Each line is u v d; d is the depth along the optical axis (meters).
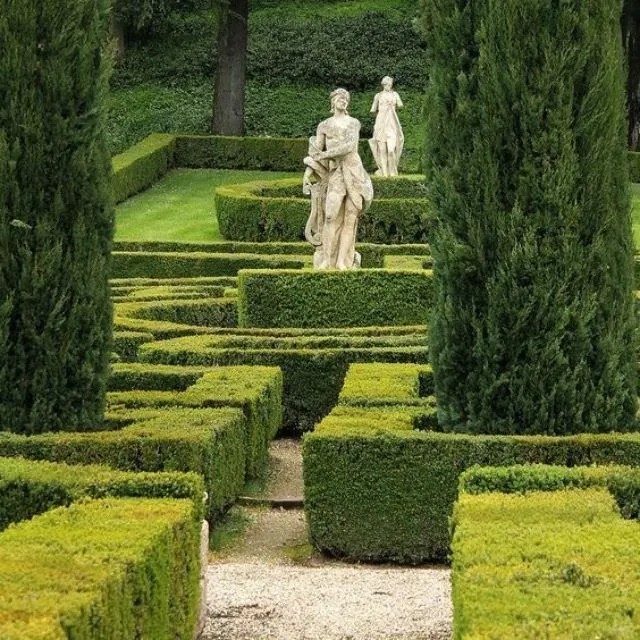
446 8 12.70
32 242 12.40
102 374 12.87
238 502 14.19
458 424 12.72
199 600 8.77
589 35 12.28
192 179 49.38
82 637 5.73
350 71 56.66
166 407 14.20
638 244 37.94
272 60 57.50
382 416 13.00
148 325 22.06
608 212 12.36
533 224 12.23
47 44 12.40
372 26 59.59
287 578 10.88
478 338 12.43
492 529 7.50
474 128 12.52
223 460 12.79
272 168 50.88
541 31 12.27
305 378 18.77
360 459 11.81
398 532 11.76
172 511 8.04
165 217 43.81
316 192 25.28
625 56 13.55
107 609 6.13
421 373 17.31
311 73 56.88
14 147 12.25
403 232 39.19
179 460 11.67
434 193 12.78
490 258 12.41
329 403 18.75
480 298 12.51
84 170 12.54
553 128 12.20
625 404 12.48
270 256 33.44
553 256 12.21
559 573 6.39
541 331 12.26
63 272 12.53
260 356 18.78
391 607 9.75
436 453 11.71
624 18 50.44
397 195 40.94
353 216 25.03
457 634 6.16
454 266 12.51
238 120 51.88
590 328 12.29
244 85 52.16
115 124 53.59
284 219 39.44
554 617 5.61
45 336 12.47
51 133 12.42
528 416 12.32
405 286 24.42
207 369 17.33
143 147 49.16
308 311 24.47
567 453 11.48
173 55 58.50
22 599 5.85
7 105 12.28
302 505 14.21
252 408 14.60
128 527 7.47
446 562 11.82
